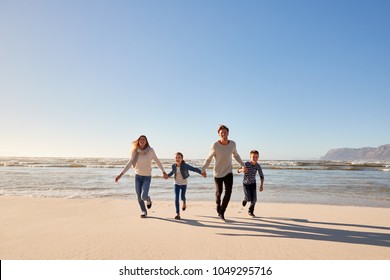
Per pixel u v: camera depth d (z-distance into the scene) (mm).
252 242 4281
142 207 6168
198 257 3646
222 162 5801
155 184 14648
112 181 15953
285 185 14680
